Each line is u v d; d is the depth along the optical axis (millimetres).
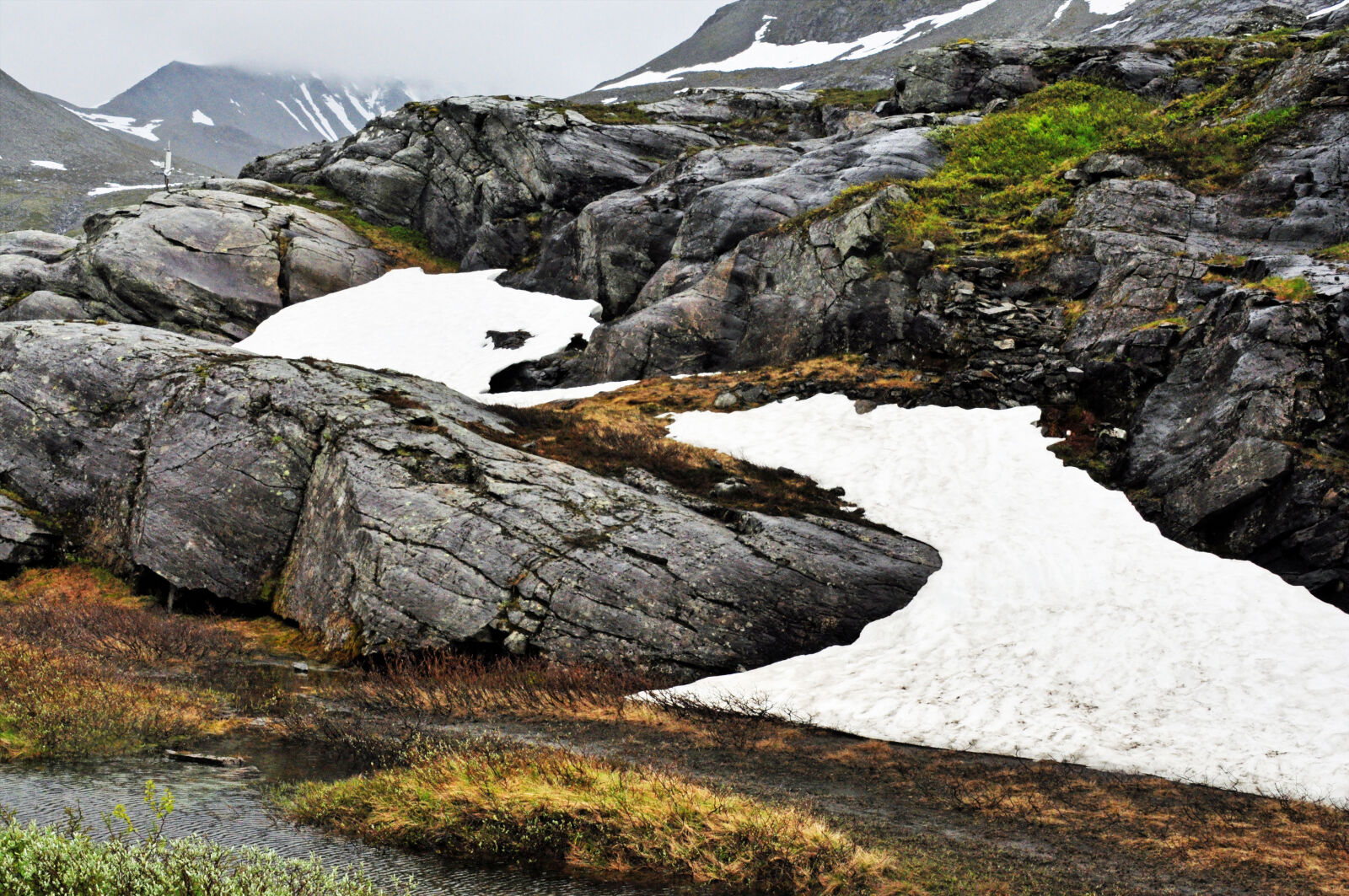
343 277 45812
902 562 19359
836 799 11148
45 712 12242
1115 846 9820
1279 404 19766
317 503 20750
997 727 13953
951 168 36531
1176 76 41438
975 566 19156
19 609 19656
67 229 159750
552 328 38500
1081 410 24328
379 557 18453
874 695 15219
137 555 21234
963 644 16797
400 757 12016
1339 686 14305
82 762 11117
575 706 15148
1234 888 8727
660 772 11359
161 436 22484
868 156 38406
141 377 23734
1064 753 13094
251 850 8031
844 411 26250
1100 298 26719
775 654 16953
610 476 21938
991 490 22016
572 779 10406
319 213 50062
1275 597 17125
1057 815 10781
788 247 32938
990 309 28172
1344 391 19906
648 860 8859
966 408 25562
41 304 41844
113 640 17438
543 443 23734
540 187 47969
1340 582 17203
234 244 44406
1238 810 11008
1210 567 18328
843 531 20328
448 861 8766
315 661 18172
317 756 12133
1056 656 16109
